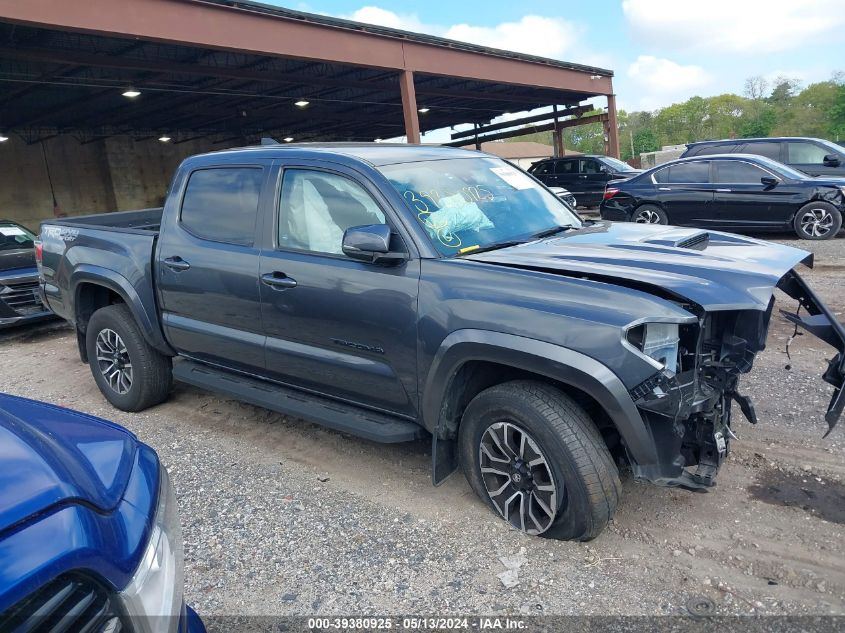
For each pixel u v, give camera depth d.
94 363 5.08
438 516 3.26
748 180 11.12
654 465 2.68
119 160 29.91
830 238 10.59
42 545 1.38
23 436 1.79
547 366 2.70
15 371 6.46
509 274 2.94
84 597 1.40
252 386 4.14
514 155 66.25
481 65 16.62
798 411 4.19
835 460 3.54
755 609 2.47
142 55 15.48
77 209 28.83
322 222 3.61
